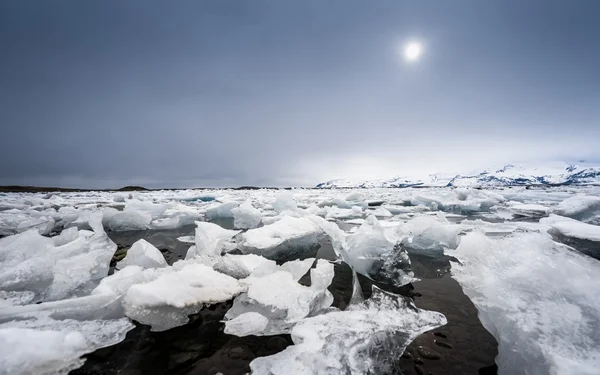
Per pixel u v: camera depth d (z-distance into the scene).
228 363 1.67
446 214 9.35
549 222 5.99
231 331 1.99
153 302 2.16
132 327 2.01
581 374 1.40
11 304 2.35
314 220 5.27
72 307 2.14
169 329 2.01
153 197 19.88
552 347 1.62
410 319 2.18
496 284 2.30
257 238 4.28
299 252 4.46
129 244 4.89
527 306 1.96
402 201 15.37
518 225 6.22
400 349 1.80
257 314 2.18
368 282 3.08
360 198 13.70
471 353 1.77
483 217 8.52
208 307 2.33
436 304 2.51
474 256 2.91
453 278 3.16
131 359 1.68
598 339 1.61
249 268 3.13
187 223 7.23
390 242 3.48
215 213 8.68
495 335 1.94
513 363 1.64
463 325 2.13
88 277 2.89
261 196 19.67
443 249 4.17
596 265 2.14
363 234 3.58
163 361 1.68
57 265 2.95
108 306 2.21
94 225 4.36
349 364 1.61
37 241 3.34
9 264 2.96
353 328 2.00
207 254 3.58
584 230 4.59
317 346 1.76
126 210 6.43
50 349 1.62
